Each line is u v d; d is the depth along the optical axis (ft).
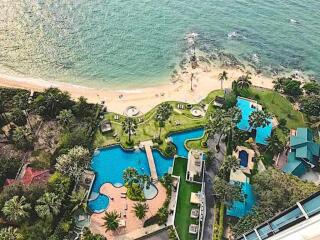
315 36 651.25
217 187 342.23
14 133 372.17
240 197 337.72
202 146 406.82
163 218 337.93
